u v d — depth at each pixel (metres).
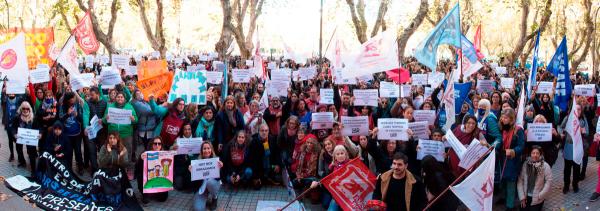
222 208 7.59
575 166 8.51
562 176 9.62
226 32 20.92
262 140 8.50
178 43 39.12
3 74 10.00
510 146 7.32
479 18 32.81
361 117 7.98
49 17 35.09
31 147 8.69
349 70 9.69
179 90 9.69
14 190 7.68
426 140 7.32
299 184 8.15
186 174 8.46
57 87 12.20
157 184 7.53
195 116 9.09
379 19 23.50
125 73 16.20
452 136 6.61
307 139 8.12
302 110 9.98
